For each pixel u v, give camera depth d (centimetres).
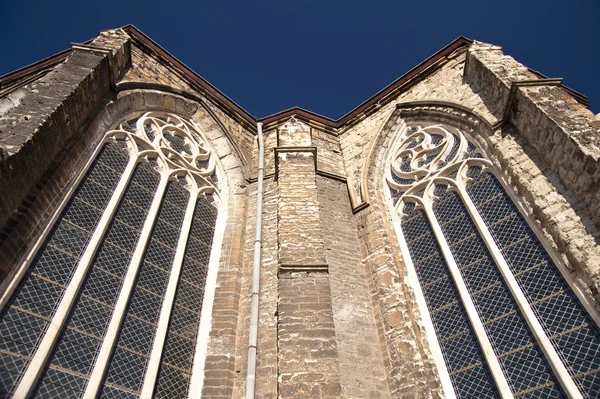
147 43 1694
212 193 1477
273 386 955
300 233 1167
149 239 1160
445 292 1137
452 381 984
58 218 1004
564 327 919
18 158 888
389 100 1828
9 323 802
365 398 954
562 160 1074
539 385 880
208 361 1028
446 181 1367
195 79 1780
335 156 1753
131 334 955
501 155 1248
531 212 1105
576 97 1580
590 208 991
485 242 1152
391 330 1090
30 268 888
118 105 1373
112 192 1178
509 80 1316
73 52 1299
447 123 1537
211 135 1669
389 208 1438
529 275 1033
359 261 1295
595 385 823
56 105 1055
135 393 881
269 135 1845
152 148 1397
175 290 1109
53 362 814
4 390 731
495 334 995
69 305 893
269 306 1132
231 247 1312
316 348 896
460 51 1723
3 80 1362
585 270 925
